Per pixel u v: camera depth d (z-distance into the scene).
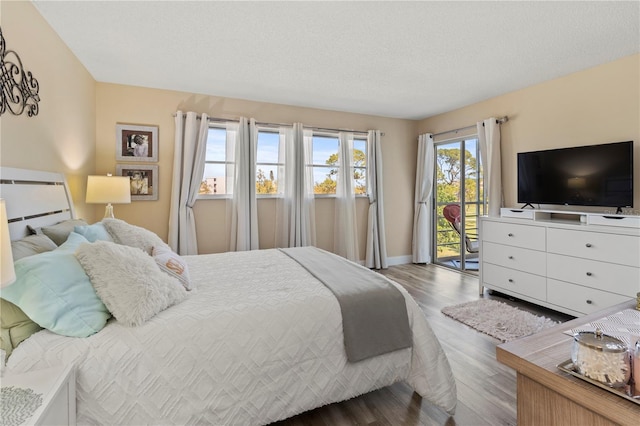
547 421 1.01
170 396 1.27
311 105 4.42
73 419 1.13
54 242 1.84
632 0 2.01
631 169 2.67
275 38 2.53
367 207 4.97
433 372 1.67
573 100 3.22
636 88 2.77
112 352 1.22
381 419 1.62
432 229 5.25
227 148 3.98
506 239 3.38
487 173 4.00
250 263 2.42
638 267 2.37
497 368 2.08
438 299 3.45
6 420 0.84
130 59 2.94
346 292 1.73
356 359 1.57
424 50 2.72
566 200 3.12
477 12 2.15
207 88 3.72
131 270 1.39
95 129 3.46
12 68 1.83
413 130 5.26
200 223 3.97
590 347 0.94
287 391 1.47
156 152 3.74
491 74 3.26
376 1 2.03
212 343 1.35
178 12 2.18
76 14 2.20
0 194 1.61
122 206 3.63
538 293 3.06
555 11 2.14
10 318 1.20
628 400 0.84
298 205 4.29
